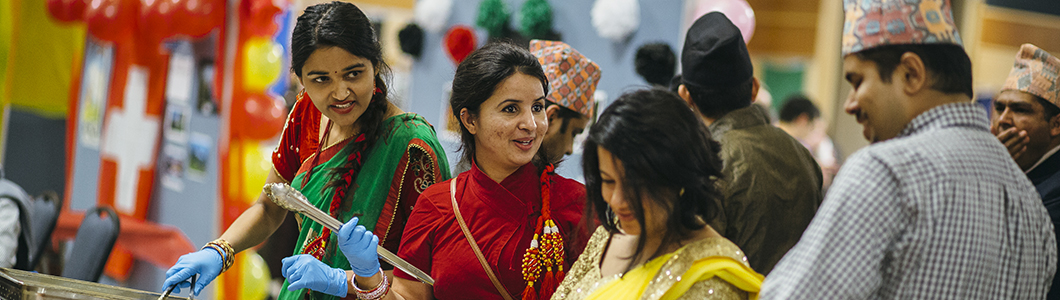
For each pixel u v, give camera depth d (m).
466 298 1.57
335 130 1.89
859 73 1.24
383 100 1.80
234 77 3.67
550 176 1.64
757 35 7.18
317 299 1.79
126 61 4.57
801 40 7.00
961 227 1.12
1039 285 1.27
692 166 1.16
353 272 1.65
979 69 6.86
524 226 1.58
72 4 4.72
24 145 5.99
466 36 3.77
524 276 1.55
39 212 3.36
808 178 1.84
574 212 1.61
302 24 1.69
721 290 1.17
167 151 4.31
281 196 1.42
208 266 1.70
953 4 6.88
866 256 1.11
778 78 7.15
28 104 5.91
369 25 1.73
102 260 2.96
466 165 1.70
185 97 4.16
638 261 1.24
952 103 1.20
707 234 1.22
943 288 1.13
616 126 1.17
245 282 3.73
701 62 1.86
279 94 4.19
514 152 1.55
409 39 4.29
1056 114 1.96
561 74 2.03
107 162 4.73
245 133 3.69
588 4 3.55
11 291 1.52
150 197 4.45
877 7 1.21
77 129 5.16
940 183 1.13
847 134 6.88
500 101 1.54
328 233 1.80
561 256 1.56
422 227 1.61
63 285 1.57
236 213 3.76
